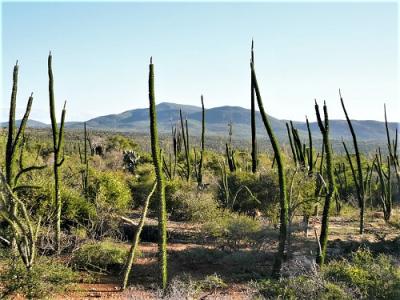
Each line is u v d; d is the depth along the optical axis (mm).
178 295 13305
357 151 24656
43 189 20203
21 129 15633
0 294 13289
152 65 13898
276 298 11977
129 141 61531
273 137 15031
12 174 15516
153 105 13945
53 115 18047
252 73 15070
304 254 18547
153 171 33406
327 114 15547
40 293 13766
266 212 24500
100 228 21453
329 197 15281
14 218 13852
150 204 27766
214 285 15500
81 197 22250
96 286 15766
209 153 45875
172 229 23500
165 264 14320
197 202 25609
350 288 12062
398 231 24172
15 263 13859
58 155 17891
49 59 17953
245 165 38125
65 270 15141
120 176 31062
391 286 12148
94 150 51031
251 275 16875
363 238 21250
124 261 18047
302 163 24062
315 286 12109
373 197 35562
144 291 15109
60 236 18094
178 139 40844
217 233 21344
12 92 15664
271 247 20297
